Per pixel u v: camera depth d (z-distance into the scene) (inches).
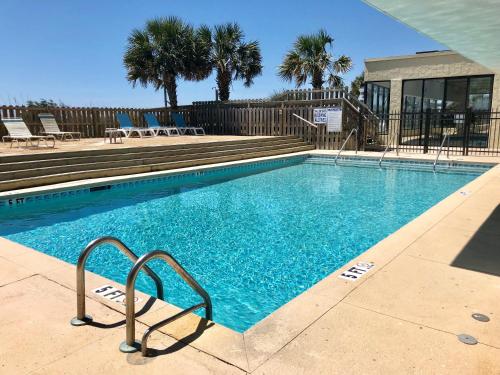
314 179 432.8
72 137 582.6
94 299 122.4
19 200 285.3
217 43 870.4
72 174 342.0
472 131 623.2
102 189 340.8
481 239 179.0
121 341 98.7
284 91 729.6
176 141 543.5
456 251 163.3
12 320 109.4
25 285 132.7
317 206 308.0
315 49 889.5
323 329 103.7
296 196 345.4
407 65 657.6
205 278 174.1
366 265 148.4
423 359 90.4
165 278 173.9
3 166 311.1
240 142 555.2
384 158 539.5
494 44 236.5
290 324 106.2
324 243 219.8
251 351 94.2
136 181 367.2
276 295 157.9
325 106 644.1
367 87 699.4
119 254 204.1
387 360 90.3
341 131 630.5
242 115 730.8
